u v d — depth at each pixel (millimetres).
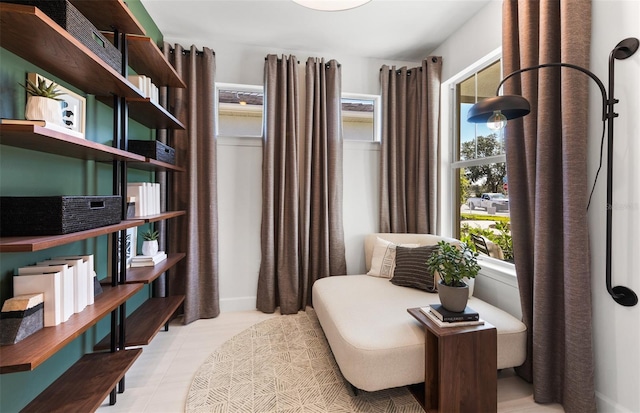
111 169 1891
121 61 1683
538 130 1574
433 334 1464
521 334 1641
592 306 1481
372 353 1426
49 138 1024
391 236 2789
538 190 1566
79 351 1596
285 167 2762
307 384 1700
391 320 1695
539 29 1644
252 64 2785
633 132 1323
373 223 3049
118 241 1702
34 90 1138
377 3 2193
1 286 1134
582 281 1402
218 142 2762
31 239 988
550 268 1550
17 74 1184
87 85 1516
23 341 1017
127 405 1523
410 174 2963
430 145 2805
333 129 2807
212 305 2615
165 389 1650
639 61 1296
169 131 2555
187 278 2492
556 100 1550
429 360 1461
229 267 2795
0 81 1108
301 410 1494
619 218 1377
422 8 2258
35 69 1274
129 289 1594
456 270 1511
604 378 1435
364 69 3002
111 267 1724
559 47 1551
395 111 2916
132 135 2176
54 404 1233
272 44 2756
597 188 1459
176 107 2562
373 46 2803
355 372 1448
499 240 2328
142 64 2051
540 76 1566
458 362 1374
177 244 2594
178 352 2041
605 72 1416
